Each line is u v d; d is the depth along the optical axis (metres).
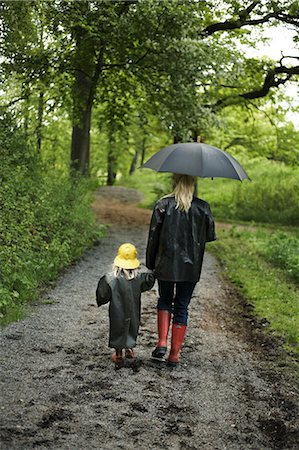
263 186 24.53
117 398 4.26
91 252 11.60
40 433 3.59
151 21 13.37
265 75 19.56
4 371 4.62
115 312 4.84
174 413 4.11
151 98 15.82
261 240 14.62
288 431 3.98
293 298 8.40
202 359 5.41
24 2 12.94
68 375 4.66
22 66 14.34
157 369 4.99
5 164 9.63
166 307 5.13
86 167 16.22
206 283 9.44
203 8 15.43
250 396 4.58
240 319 7.21
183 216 4.90
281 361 5.48
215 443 3.72
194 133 17.80
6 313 6.22
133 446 3.56
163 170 4.76
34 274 7.84
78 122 16.02
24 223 8.19
